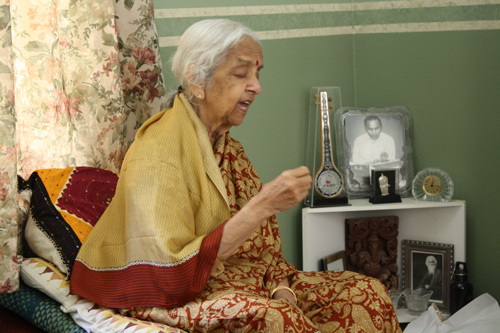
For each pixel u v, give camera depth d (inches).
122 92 95.4
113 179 82.1
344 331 71.2
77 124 87.9
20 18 83.1
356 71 147.9
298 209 141.6
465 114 135.2
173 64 73.9
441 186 135.7
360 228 139.9
